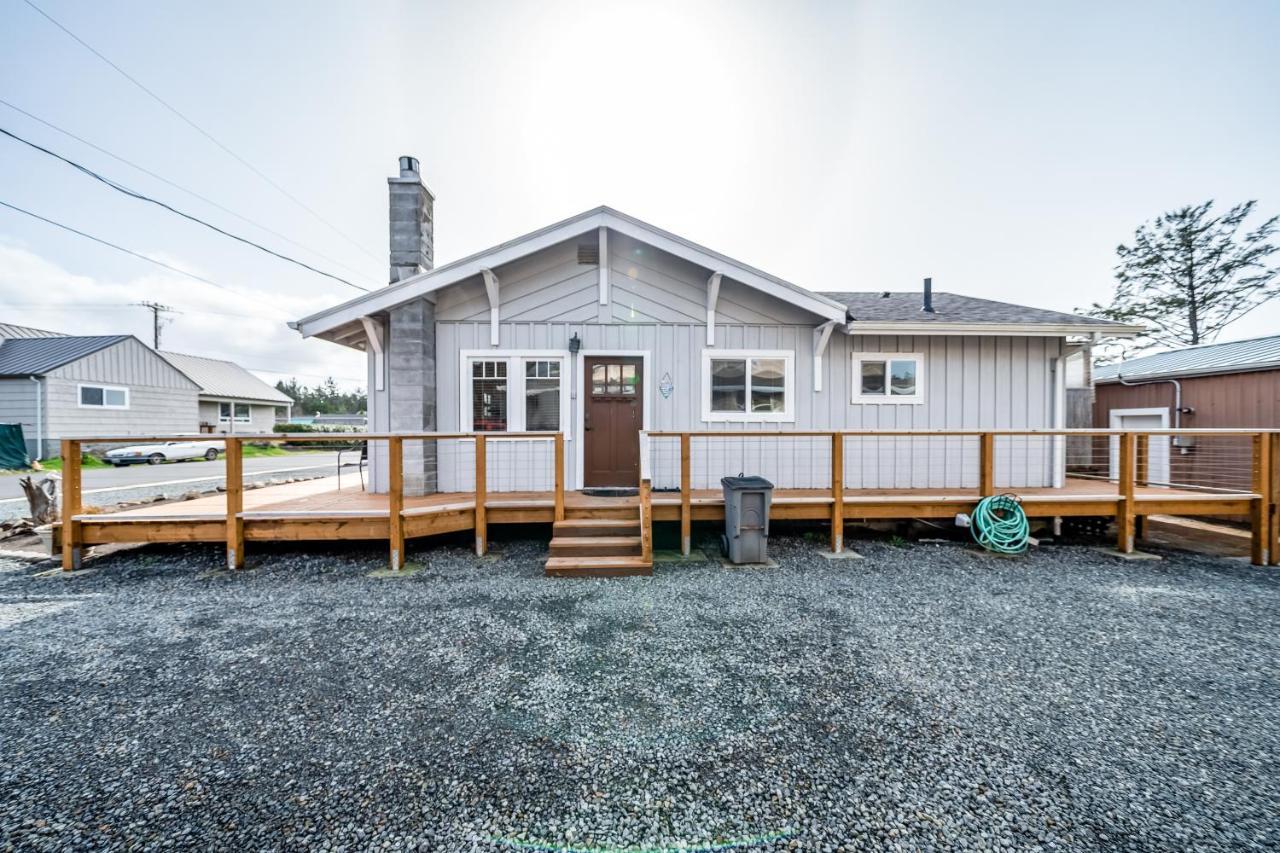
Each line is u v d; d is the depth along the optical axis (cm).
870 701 277
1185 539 691
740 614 402
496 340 686
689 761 226
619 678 300
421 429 643
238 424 2844
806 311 705
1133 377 947
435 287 626
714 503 585
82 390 1817
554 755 230
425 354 650
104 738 241
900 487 716
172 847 178
